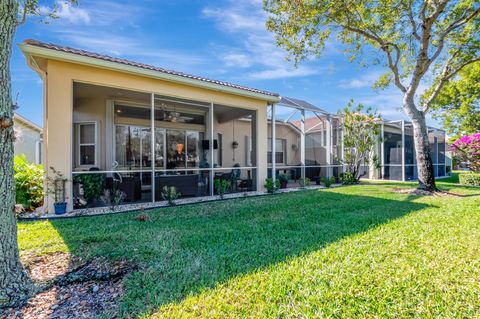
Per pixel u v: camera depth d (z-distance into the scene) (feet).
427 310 6.58
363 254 9.97
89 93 24.91
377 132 36.58
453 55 28.86
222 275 8.55
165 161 32.58
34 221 15.76
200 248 11.01
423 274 8.32
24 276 7.82
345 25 26.78
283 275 8.42
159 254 10.28
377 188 31.01
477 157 36.19
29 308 7.02
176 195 21.80
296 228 13.89
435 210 17.71
